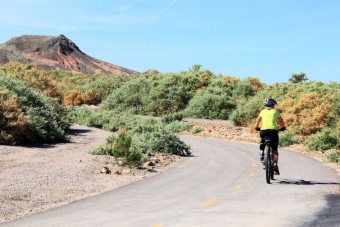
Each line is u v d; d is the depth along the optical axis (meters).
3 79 24.25
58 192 10.22
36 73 42.09
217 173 13.66
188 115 51.78
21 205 8.75
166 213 7.64
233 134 35.78
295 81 74.81
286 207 7.97
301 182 11.39
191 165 16.09
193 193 9.88
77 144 21.36
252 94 57.88
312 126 28.84
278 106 33.88
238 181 11.74
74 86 77.81
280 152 21.38
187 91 59.62
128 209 8.11
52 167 13.74
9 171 12.58
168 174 13.66
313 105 30.58
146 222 6.94
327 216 7.08
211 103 51.09
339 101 29.64
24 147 18.69
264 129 11.25
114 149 15.62
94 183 11.67
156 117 52.06
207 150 22.44
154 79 64.44
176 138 20.39
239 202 8.60
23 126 19.89
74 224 6.93
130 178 12.87
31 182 11.09
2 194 9.52
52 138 21.50
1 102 20.75
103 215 7.59
